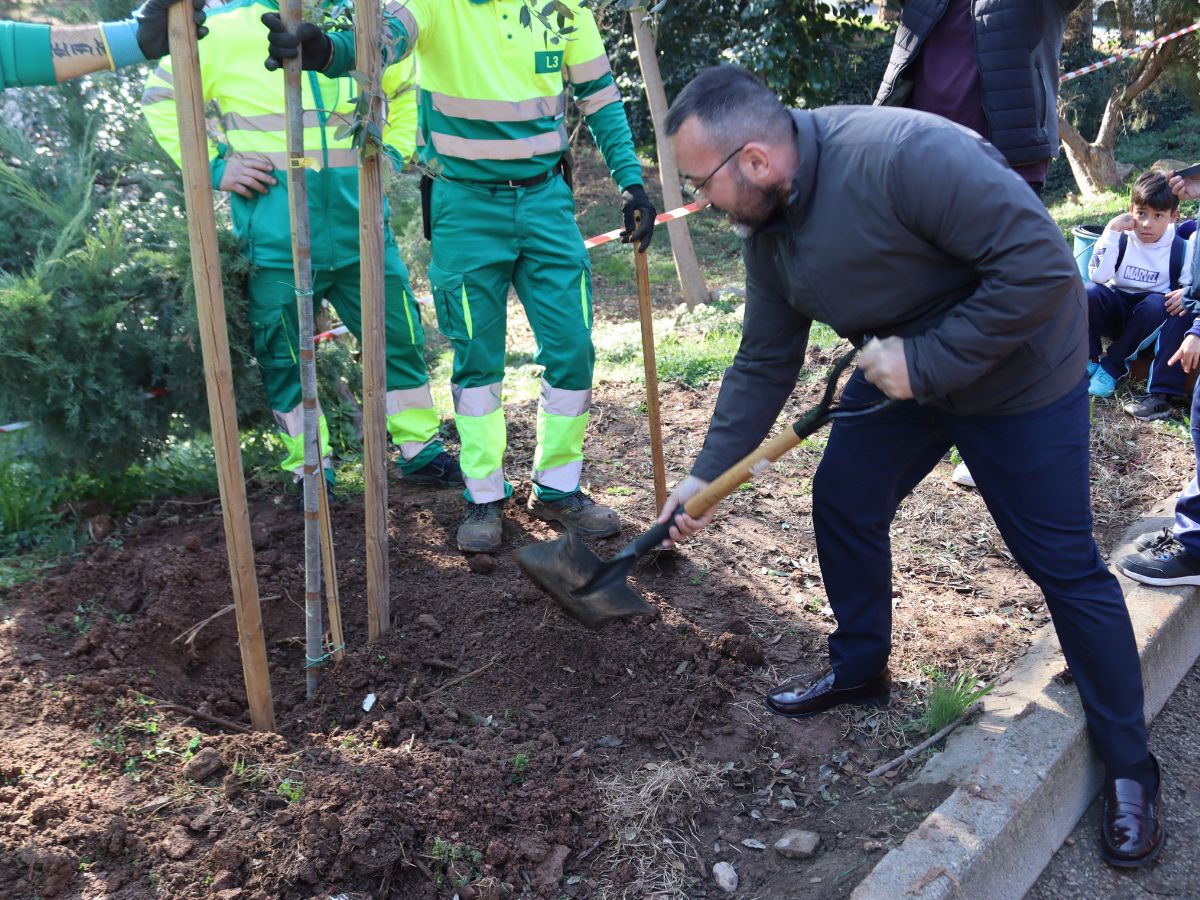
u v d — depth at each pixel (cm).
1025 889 250
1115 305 527
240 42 376
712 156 221
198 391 413
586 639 328
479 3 348
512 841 252
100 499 427
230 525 268
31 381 382
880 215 219
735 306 932
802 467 468
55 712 283
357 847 236
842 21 1295
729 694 310
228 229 404
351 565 384
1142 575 349
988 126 388
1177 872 258
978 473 256
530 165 371
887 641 296
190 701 306
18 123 426
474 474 394
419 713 294
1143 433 493
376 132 268
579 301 383
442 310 388
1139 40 1164
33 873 231
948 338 219
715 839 262
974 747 277
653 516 421
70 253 387
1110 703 261
